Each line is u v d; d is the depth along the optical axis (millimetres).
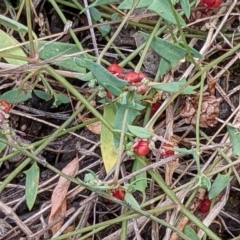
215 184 130
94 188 121
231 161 133
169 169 139
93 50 143
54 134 133
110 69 125
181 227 136
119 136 129
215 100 138
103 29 145
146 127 131
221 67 146
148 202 132
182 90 130
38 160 126
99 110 146
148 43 130
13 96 137
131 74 122
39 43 137
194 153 125
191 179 141
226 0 145
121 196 125
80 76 132
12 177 131
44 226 138
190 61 134
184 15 143
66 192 141
